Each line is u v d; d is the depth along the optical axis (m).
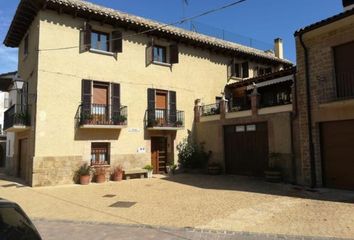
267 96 21.22
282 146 15.83
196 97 21.70
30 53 17.67
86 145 16.91
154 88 19.55
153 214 9.31
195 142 21.23
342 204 10.00
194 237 7.12
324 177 13.59
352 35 12.72
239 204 10.42
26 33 19.11
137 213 9.48
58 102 16.25
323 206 9.83
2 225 3.51
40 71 15.85
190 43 21.47
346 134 12.92
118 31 18.19
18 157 19.70
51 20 16.38
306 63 14.31
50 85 16.09
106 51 18.05
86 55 17.30
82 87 16.92
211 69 22.72
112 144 17.77
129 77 18.66
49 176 15.70
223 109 19.52
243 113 18.27
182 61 21.22
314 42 14.12
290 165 15.35
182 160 20.38
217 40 23.78
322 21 13.26
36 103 15.69
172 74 20.59
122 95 18.30
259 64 25.58
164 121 19.52
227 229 7.70
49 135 15.88
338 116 12.97
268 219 8.54
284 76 18.61
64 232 7.55
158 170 19.84
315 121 13.80
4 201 3.89
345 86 12.98
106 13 17.31
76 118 16.72
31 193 13.44
